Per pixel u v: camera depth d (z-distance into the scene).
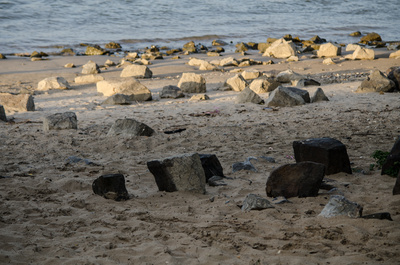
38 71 27.70
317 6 74.69
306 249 4.64
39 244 4.85
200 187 6.81
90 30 47.75
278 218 5.58
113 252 4.63
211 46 42.97
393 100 15.80
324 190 6.75
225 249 4.71
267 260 4.40
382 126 11.77
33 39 41.91
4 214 5.77
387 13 71.88
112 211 6.02
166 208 6.09
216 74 26.72
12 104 16.17
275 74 25.27
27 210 5.93
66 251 4.63
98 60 33.44
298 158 7.72
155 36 46.44
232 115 14.27
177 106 16.48
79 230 5.35
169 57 35.59
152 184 7.40
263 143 10.29
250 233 5.14
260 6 70.06
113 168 8.19
